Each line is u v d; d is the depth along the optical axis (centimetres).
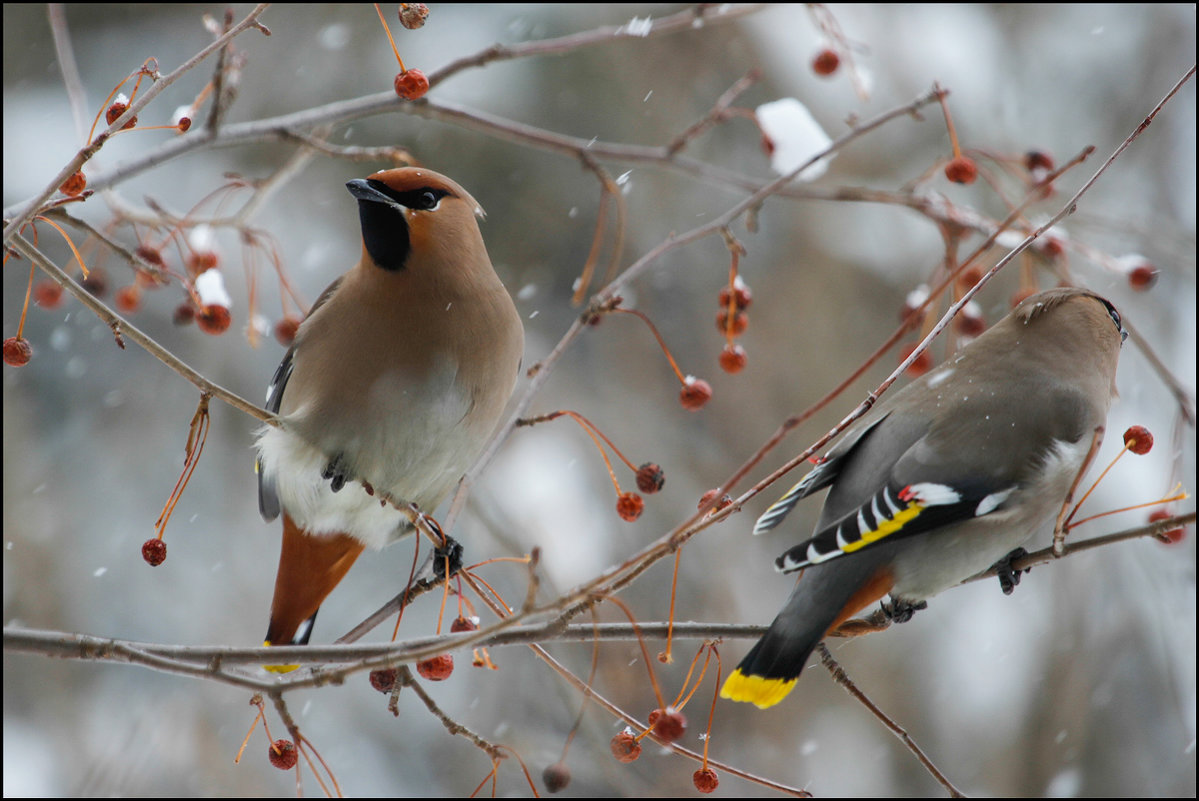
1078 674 1325
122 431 1291
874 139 1489
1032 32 1528
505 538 1216
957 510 645
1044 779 1305
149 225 809
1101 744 1307
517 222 1388
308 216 1363
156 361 1316
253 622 1254
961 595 1398
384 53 1402
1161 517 704
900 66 1501
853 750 1330
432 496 737
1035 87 1507
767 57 1462
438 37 1405
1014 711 1340
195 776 1184
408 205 690
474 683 1248
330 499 717
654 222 1436
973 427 670
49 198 552
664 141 1416
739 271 1460
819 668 1351
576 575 1248
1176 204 1429
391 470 714
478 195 1382
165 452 1293
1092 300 742
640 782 1206
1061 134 1483
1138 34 1505
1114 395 738
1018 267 1370
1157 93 1477
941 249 1447
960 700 1355
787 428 492
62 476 1266
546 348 1389
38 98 1385
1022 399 681
